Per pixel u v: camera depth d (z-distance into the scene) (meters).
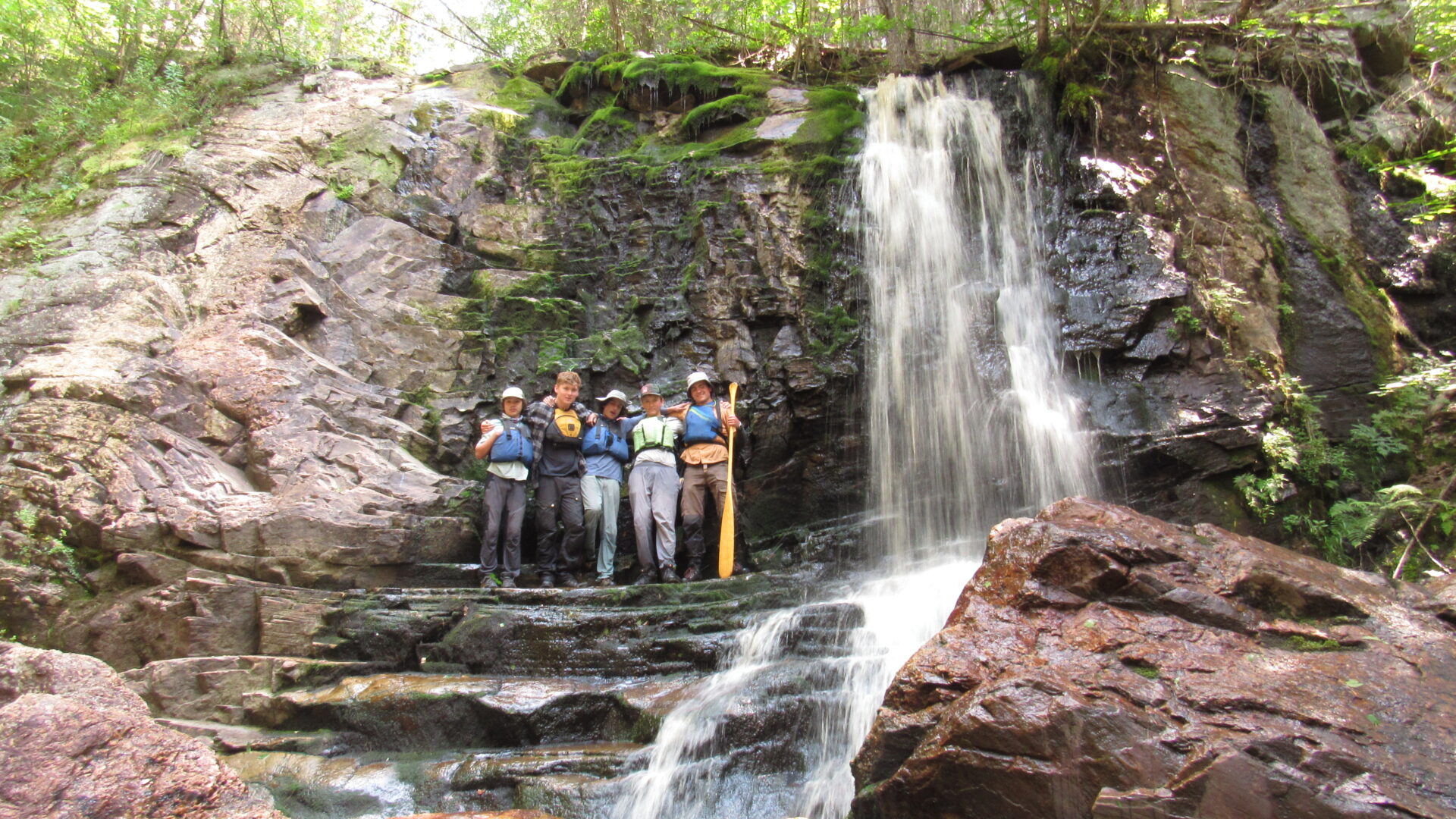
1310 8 10.92
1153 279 8.99
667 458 8.25
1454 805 3.22
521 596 7.04
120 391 7.50
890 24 11.29
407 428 8.77
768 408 9.13
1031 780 3.61
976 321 9.24
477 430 9.36
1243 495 7.97
